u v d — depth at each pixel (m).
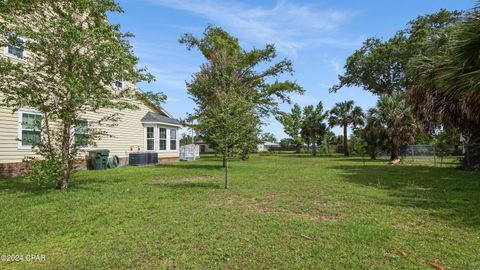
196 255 3.64
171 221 5.02
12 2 7.45
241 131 9.02
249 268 3.30
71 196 7.27
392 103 21.88
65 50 7.77
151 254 3.68
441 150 17.53
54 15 8.22
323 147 42.22
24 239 4.32
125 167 16.02
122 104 8.63
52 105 7.98
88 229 4.71
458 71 7.80
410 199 6.82
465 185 8.94
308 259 3.49
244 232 4.43
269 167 16.39
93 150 14.73
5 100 7.74
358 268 3.25
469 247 3.78
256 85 25.25
